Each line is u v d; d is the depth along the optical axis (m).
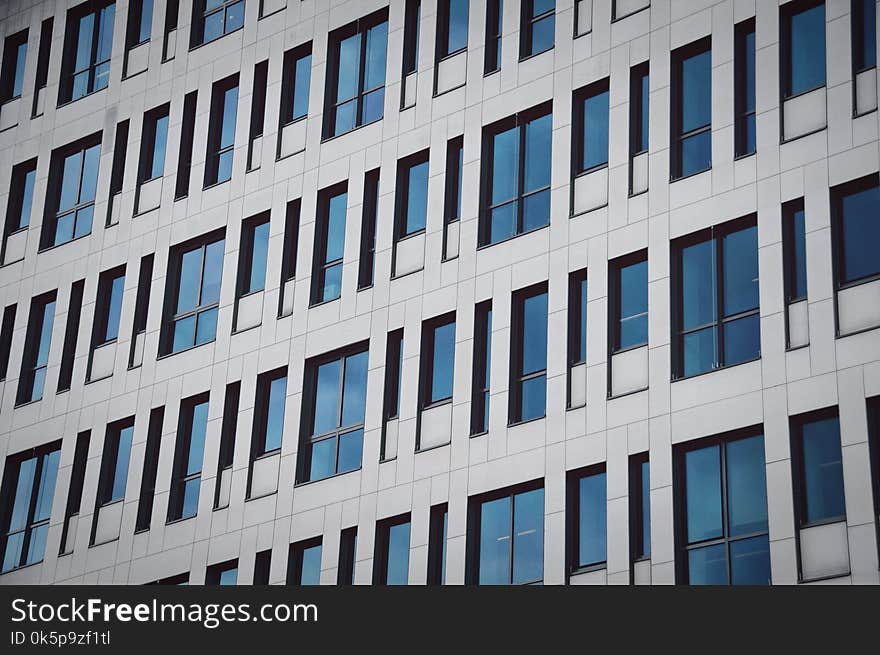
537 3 51.72
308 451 51.09
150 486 54.12
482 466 46.81
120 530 53.81
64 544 55.06
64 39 63.41
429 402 48.97
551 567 44.50
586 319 46.66
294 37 57.03
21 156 62.78
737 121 45.78
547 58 50.38
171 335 56.03
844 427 40.81
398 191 52.28
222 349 54.12
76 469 56.16
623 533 43.50
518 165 50.03
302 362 52.09
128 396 55.75
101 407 56.28
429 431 48.47
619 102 48.22
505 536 46.00
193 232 56.66
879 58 43.56
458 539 46.47
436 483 47.53
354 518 48.81
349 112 54.84
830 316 42.12
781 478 41.38
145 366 55.84
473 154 50.91
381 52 54.88
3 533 57.00
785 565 40.56
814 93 44.56
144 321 57.00
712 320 44.38
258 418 52.53
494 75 51.41
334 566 48.56
